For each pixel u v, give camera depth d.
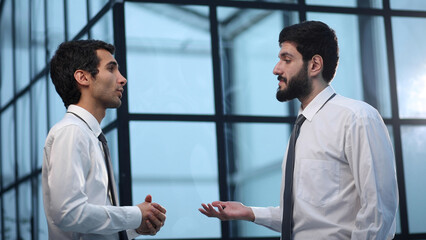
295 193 2.46
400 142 5.43
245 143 5.14
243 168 5.10
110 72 2.39
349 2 5.55
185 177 4.98
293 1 5.42
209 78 5.16
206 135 5.07
